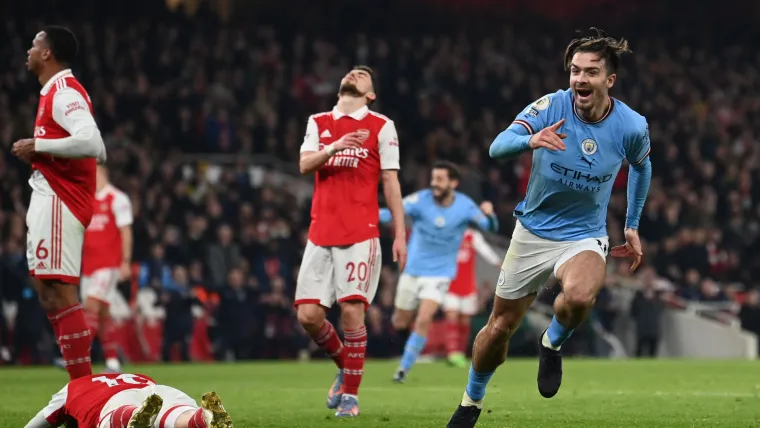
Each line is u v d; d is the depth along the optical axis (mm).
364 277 16156
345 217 16141
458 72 61562
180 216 42875
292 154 51812
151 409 9961
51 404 11312
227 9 65062
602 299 44625
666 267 48156
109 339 28375
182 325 37375
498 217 50406
